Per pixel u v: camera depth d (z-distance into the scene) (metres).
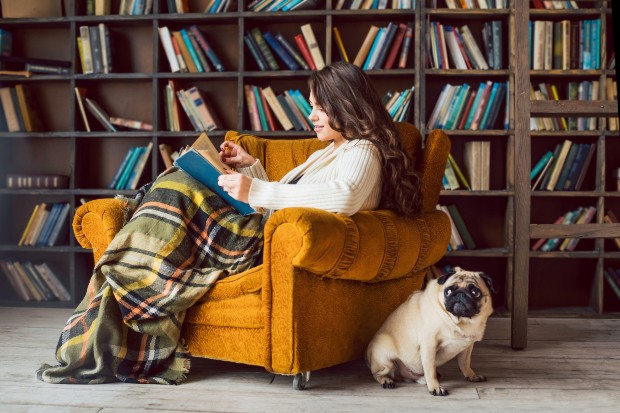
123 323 2.24
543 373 2.40
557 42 3.65
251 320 2.08
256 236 2.23
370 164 2.22
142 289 2.18
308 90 3.91
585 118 3.64
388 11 3.63
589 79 3.74
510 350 2.79
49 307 3.79
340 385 2.22
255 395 2.09
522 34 2.82
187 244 2.24
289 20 3.84
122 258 2.23
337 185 2.10
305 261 1.92
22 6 3.86
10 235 4.06
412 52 3.80
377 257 2.15
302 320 2.02
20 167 4.07
